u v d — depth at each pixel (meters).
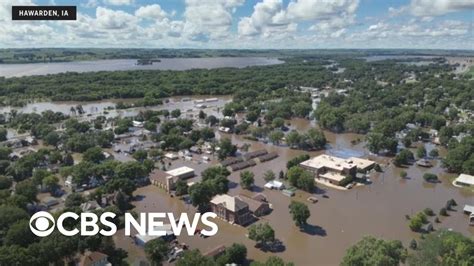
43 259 132.00
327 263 143.38
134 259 147.00
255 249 153.38
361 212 187.38
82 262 139.38
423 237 160.75
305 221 171.25
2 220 149.88
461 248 124.06
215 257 140.12
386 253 124.38
